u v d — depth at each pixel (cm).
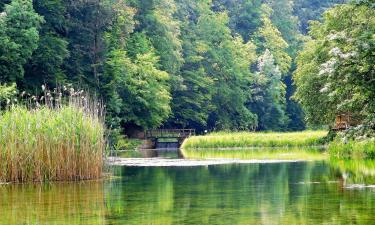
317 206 1491
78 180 2212
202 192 1830
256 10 9775
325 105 4238
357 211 1398
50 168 2172
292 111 9525
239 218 1336
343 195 1688
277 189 1873
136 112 6072
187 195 1762
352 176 2227
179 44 6888
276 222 1277
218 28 8106
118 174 2486
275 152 4438
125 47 6159
